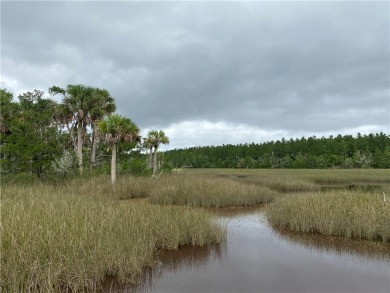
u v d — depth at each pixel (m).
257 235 10.24
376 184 30.67
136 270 6.50
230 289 6.03
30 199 10.55
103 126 20.16
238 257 7.99
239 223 12.14
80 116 26.84
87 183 19.86
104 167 27.03
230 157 109.19
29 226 6.90
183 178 24.52
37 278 5.28
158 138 27.42
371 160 78.25
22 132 20.94
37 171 21.97
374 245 8.85
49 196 12.21
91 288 5.82
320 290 5.96
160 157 31.91
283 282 6.36
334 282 6.34
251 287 6.11
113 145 20.42
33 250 5.89
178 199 16.00
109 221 8.30
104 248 6.59
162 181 21.55
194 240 8.91
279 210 12.22
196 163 106.00
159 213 10.12
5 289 4.99
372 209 9.80
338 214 10.18
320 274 6.81
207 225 9.42
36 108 25.64
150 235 8.30
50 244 6.12
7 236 6.37
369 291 5.89
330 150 92.62
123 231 7.78
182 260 7.74
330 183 32.06
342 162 80.31
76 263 5.84
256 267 7.26
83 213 8.70
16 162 20.73
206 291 5.93
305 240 9.53
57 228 6.95
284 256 8.07
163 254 8.17
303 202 12.02
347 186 28.45
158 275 6.75
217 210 14.97
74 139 30.31
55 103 27.02
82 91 27.12
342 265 7.35
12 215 7.77
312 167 83.12
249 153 107.75
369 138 96.38
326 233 10.02
